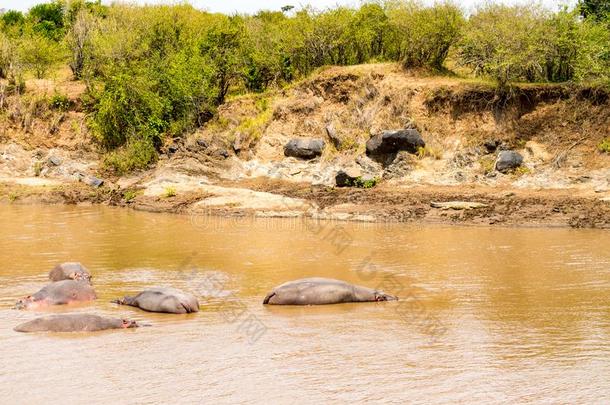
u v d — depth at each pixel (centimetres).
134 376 989
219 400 901
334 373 996
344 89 3491
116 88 3659
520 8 3378
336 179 3031
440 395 912
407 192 2839
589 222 2364
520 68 3272
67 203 3091
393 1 3812
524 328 1220
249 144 3456
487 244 2067
